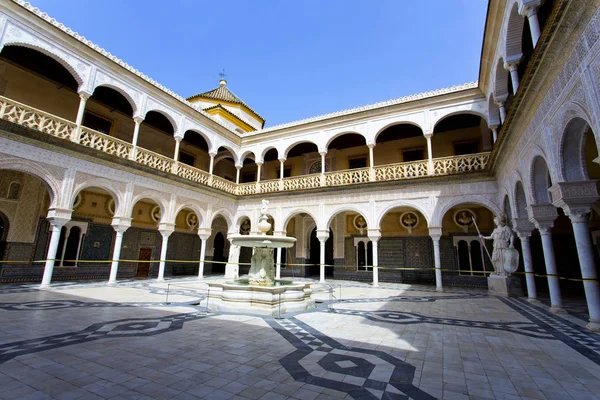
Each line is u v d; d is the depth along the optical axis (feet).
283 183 50.34
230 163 67.31
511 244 31.86
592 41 11.51
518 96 18.86
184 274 55.57
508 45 23.77
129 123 47.93
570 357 11.66
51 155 30.19
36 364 10.04
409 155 51.57
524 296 30.32
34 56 34.78
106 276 43.80
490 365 10.71
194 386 8.66
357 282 46.03
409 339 13.99
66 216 30.91
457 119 45.70
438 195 38.42
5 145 27.02
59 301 22.41
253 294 20.21
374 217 41.86
